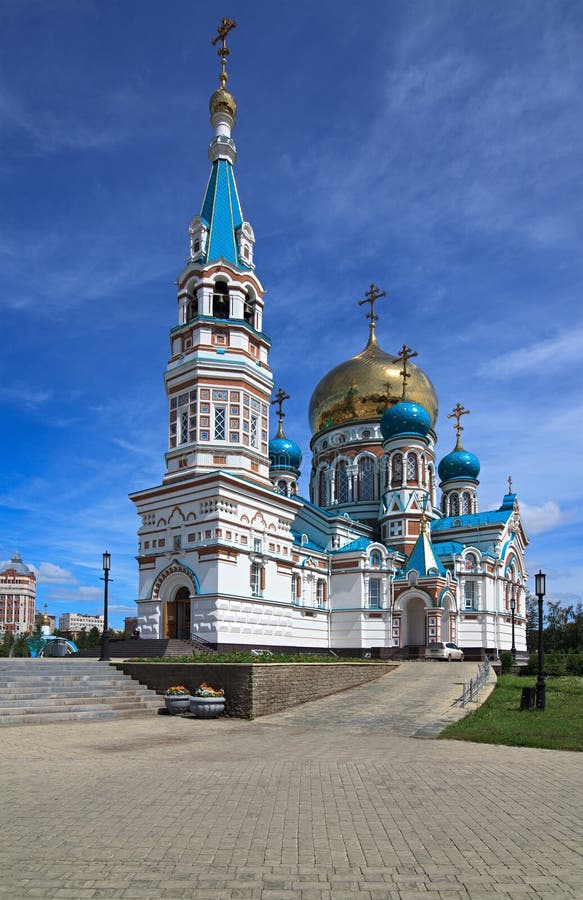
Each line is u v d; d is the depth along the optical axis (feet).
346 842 36.27
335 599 215.92
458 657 208.95
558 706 99.25
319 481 271.28
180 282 188.75
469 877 31.50
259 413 184.44
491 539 242.78
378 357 270.46
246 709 90.58
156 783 49.73
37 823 39.11
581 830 38.81
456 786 49.39
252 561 171.12
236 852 34.50
